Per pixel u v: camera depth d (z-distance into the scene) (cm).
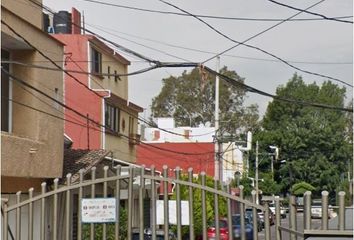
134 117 3581
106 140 3069
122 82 3550
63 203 977
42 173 1781
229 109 5809
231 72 5503
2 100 1747
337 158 7356
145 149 4959
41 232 896
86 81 3042
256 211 809
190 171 843
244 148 5416
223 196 839
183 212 884
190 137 5394
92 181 875
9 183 1617
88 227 1173
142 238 848
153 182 850
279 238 795
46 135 1831
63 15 3192
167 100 5972
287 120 7469
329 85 7562
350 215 837
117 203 863
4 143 1548
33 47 1686
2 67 1591
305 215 759
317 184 7256
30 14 1845
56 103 1923
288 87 7619
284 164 7325
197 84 5862
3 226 909
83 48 3059
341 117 7444
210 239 973
